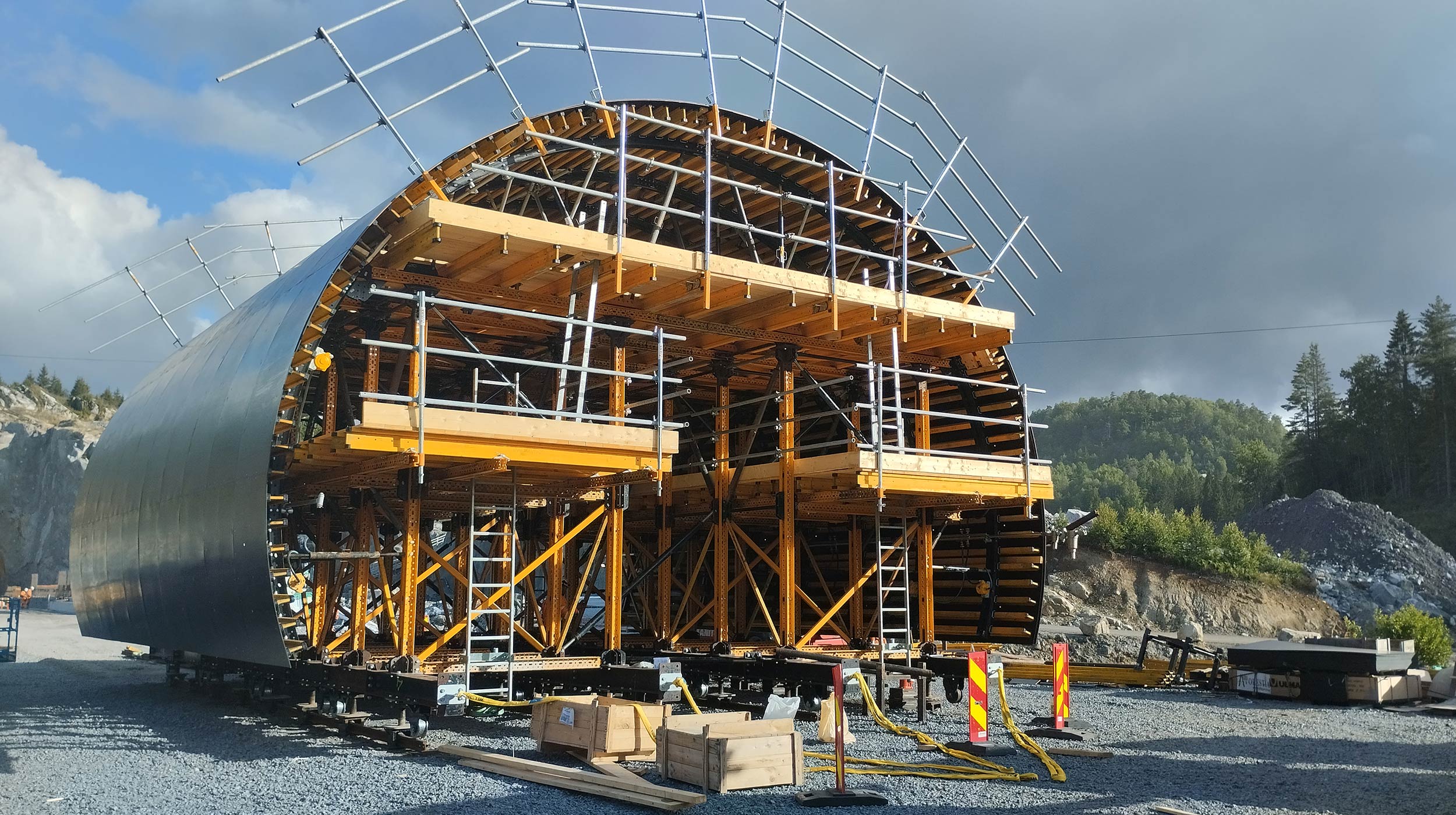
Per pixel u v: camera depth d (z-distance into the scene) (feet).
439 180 45.60
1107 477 509.35
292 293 49.19
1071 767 37.78
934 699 55.77
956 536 71.46
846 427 73.92
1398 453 324.39
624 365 54.34
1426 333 336.08
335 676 46.52
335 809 29.60
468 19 45.39
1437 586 169.78
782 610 56.29
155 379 71.15
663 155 57.62
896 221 58.49
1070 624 135.33
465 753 38.06
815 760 38.55
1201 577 153.28
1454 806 30.91
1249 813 29.63
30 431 296.92
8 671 79.10
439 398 71.82
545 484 50.98
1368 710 57.67
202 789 32.63
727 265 49.47
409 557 44.42
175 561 49.65
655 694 45.88
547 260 45.83
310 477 50.29
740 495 60.95
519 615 65.10
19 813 29.32
